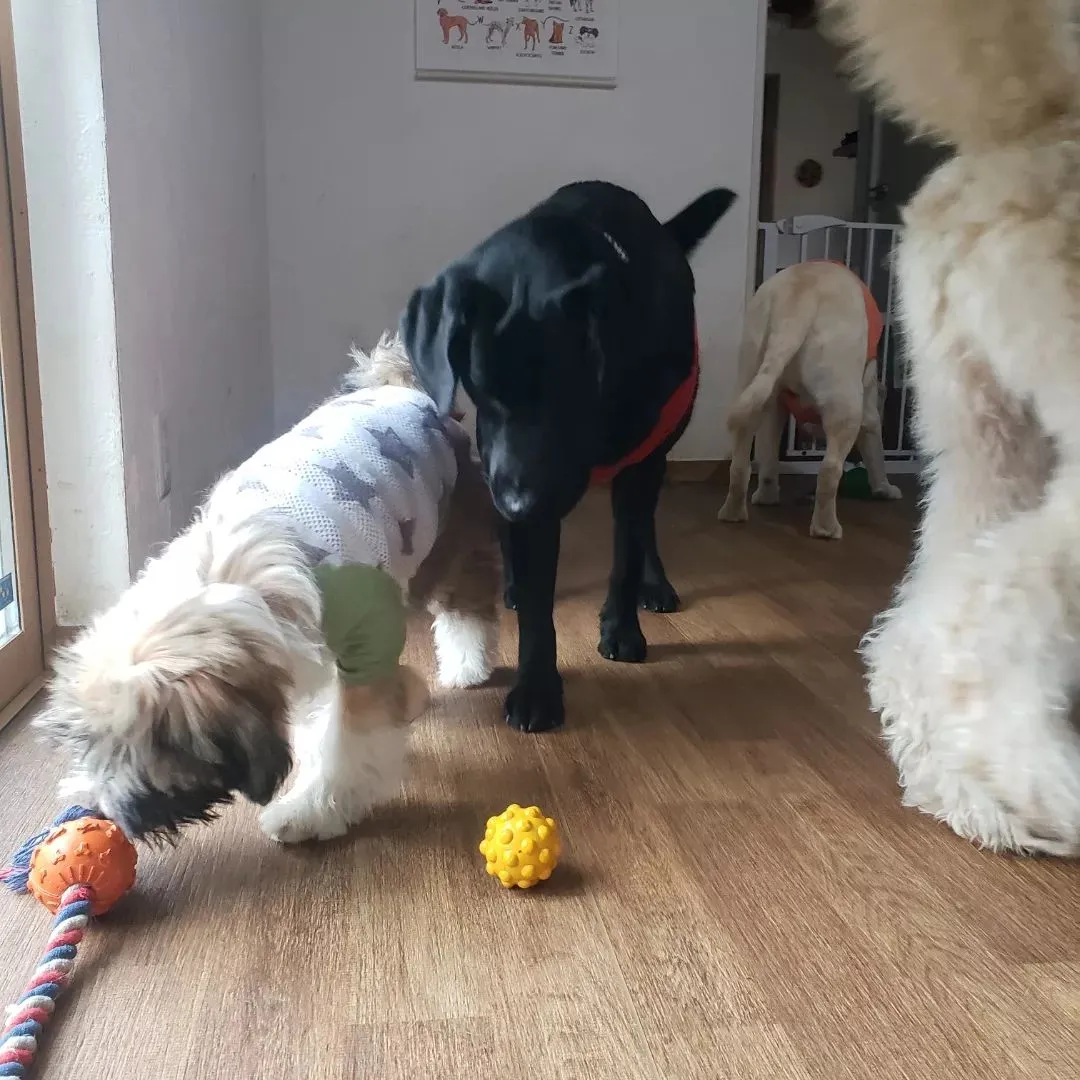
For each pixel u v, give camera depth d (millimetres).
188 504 2189
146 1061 873
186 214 2211
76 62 1585
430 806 1321
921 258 1196
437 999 952
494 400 1409
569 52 3412
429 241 3506
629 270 1569
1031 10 1036
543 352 1392
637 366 1577
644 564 2051
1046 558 1099
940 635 1220
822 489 2809
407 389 1639
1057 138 1064
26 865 1117
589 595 2242
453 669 1713
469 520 1630
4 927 1055
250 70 3078
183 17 2195
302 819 1215
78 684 993
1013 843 1200
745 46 3506
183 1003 944
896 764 1394
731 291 3682
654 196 3578
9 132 1572
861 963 1009
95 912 1053
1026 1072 865
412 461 1404
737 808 1321
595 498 3355
